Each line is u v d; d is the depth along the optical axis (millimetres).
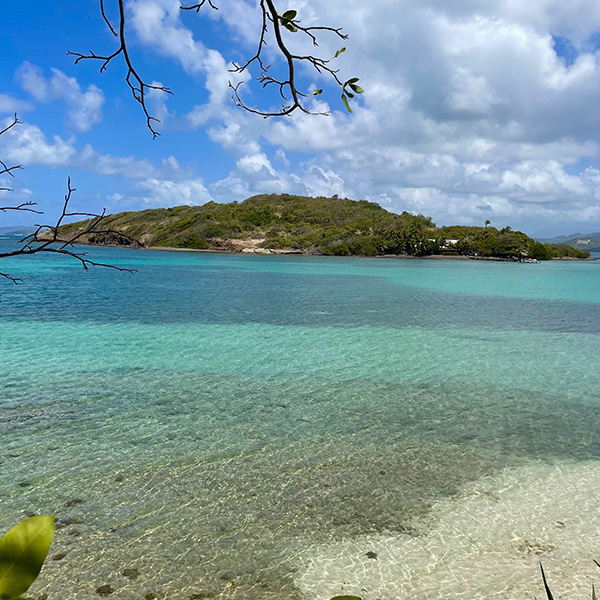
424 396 11469
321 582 5152
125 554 5484
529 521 6328
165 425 9180
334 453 8188
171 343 16688
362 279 52688
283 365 14062
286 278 51344
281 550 5633
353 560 5504
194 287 38375
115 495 6676
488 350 17016
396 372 13617
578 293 41188
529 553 5699
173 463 7656
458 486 7188
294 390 11664
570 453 8391
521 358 15812
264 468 7578
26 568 755
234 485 7035
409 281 51594
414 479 7355
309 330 20250
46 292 31656
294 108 1852
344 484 7156
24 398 10438
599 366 14812
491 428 9484
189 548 5617
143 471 7359
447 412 10352
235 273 57250
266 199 191125
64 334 17734
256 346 16656
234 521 6164
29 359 13844
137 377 12336
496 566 5465
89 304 26062
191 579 5133
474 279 57281
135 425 9133
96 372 12672
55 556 5422
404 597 4980
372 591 5047
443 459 8062
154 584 5047
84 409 9883
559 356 16219
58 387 11289
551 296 38281
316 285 43438
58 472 7258
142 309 24797
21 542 763
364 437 8891
